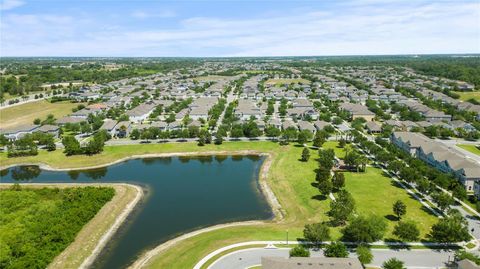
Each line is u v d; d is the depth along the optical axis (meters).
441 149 133.50
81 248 81.12
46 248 77.94
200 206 105.62
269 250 78.94
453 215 85.06
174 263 75.12
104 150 159.25
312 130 180.75
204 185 123.06
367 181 118.62
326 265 63.56
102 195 106.38
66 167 142.88
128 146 164.88
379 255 76.12
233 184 123.50
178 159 153.50
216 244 81.94
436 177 112.06
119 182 126.31
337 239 82.69
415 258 74.94
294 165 136.75
